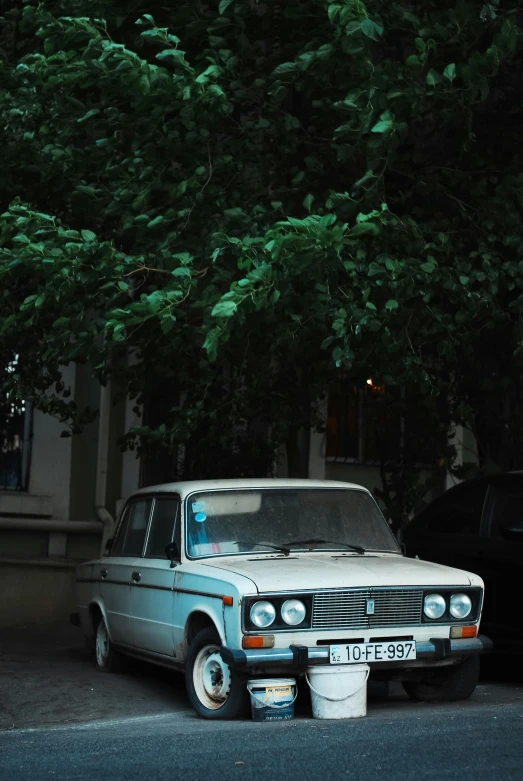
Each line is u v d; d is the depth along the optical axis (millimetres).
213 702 8109
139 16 10891
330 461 16859
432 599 8117
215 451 13914
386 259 9047
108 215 10344
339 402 16969
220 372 11648
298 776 5516
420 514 11148
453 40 9852
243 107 11164
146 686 9719
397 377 10125
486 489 10539
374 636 7918
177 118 9883
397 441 14328
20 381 12008
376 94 9000
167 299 8773
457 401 12766
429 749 6156
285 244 8352
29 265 9188
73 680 9820
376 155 9141
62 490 15219
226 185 10523
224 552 8719
